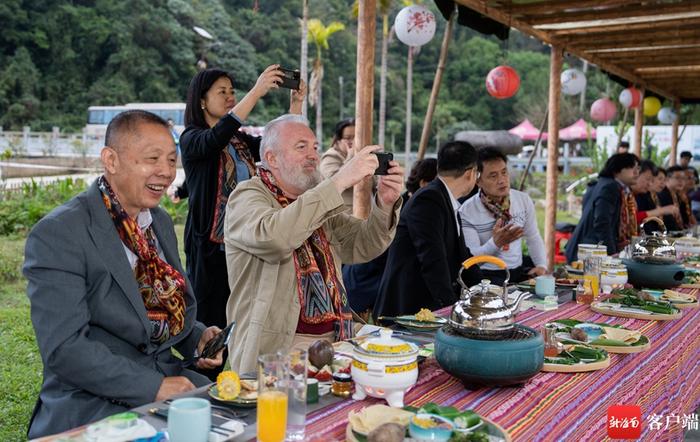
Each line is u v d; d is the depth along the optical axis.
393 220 2.48
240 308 2.32
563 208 19.34
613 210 5.16
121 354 1.92
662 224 3.61
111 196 1.94
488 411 1.64
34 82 34.50
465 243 3.68
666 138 17.02
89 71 36.59
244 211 2.22
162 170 1.93
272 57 38.09
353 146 4.42
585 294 2.96
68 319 1.76
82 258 1.83
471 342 1.73
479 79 43.16
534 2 5.23
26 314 5.73
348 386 1.71
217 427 1.45
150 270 2.01
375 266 3.72
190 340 2.20
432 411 1.48
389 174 2.41
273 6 40.44
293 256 2.31
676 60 8.00
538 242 4.02
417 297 3.28
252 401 1.59
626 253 3.70
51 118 34.41
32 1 36.09
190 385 1.83
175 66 37.28
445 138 39.25
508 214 3.81
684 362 2.67
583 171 24.62
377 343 1.66
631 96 8.95
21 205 10.22
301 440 1.41
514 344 1.72
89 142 23.42
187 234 3.31
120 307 1.89
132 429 1.37
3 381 4.04
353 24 40.47
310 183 2.35
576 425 1.73
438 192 3.26
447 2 5.02
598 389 1.88
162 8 37.44
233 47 36.91
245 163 3.38
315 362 1.82
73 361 1.75
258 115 33.78
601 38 6.68
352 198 4.14
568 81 7.03
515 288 3.19
